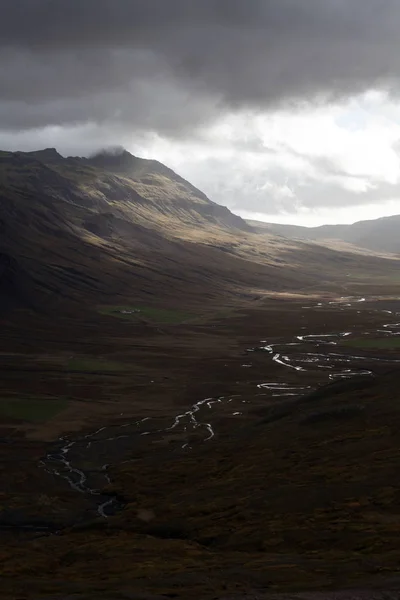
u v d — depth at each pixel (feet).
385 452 289.33
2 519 256.11
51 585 148.66
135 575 161.48
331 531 205.46
